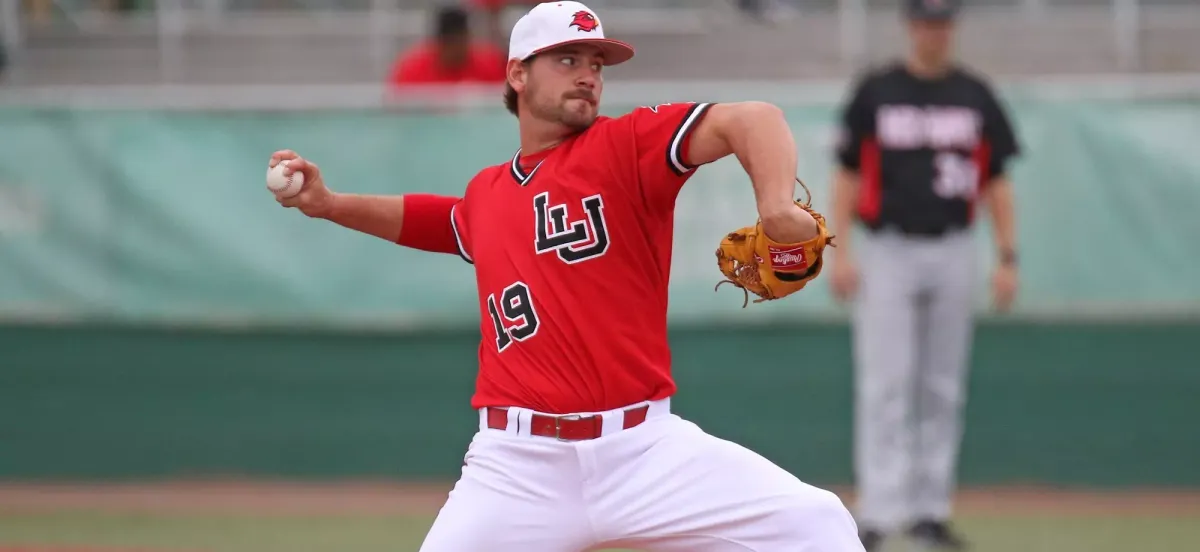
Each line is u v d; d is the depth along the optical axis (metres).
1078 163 31.36
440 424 33.19
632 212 12.94
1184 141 31.30
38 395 33.44
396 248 32.38
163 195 31.95
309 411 33.28
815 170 31.14
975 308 31.62
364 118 31.64
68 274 32.12
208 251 32.03
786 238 11.65
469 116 31.59
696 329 32.47
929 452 26.09
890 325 25.44
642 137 12.80
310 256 32.22
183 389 33.28
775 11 44.94
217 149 31.89
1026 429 32.97
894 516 25.56
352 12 45.88
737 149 12.05
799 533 12.59
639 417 12.97
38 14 44.03
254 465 33.41
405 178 31.61
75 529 27.55
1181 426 32.78
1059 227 31.47
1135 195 31.33
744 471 12.81
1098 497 31.72
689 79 41.75
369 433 33.31
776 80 41.50
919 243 25.33
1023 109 31.42
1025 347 32.84
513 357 13.27
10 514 29.36
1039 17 45.56
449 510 13.34
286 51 43.09
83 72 42.38
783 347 32.66
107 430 33.50
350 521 28.31
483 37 40.00
